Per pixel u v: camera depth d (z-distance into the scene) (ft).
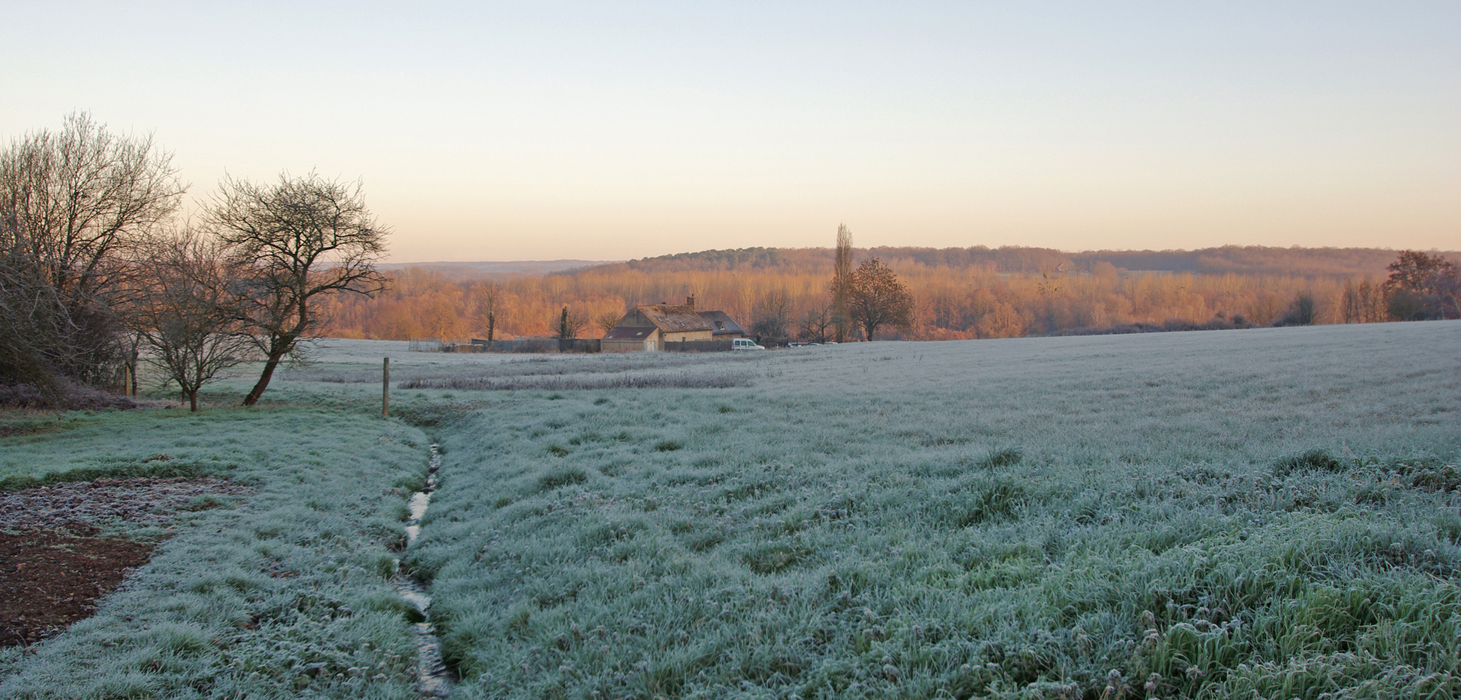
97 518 34.60
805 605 21.47
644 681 18.88
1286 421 48.11
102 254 83.15
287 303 84.33
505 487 44.16
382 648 24.23
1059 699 15.06
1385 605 16.16
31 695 18.67
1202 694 14.65
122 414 72.28
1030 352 145.48
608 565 28.27
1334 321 392.06
